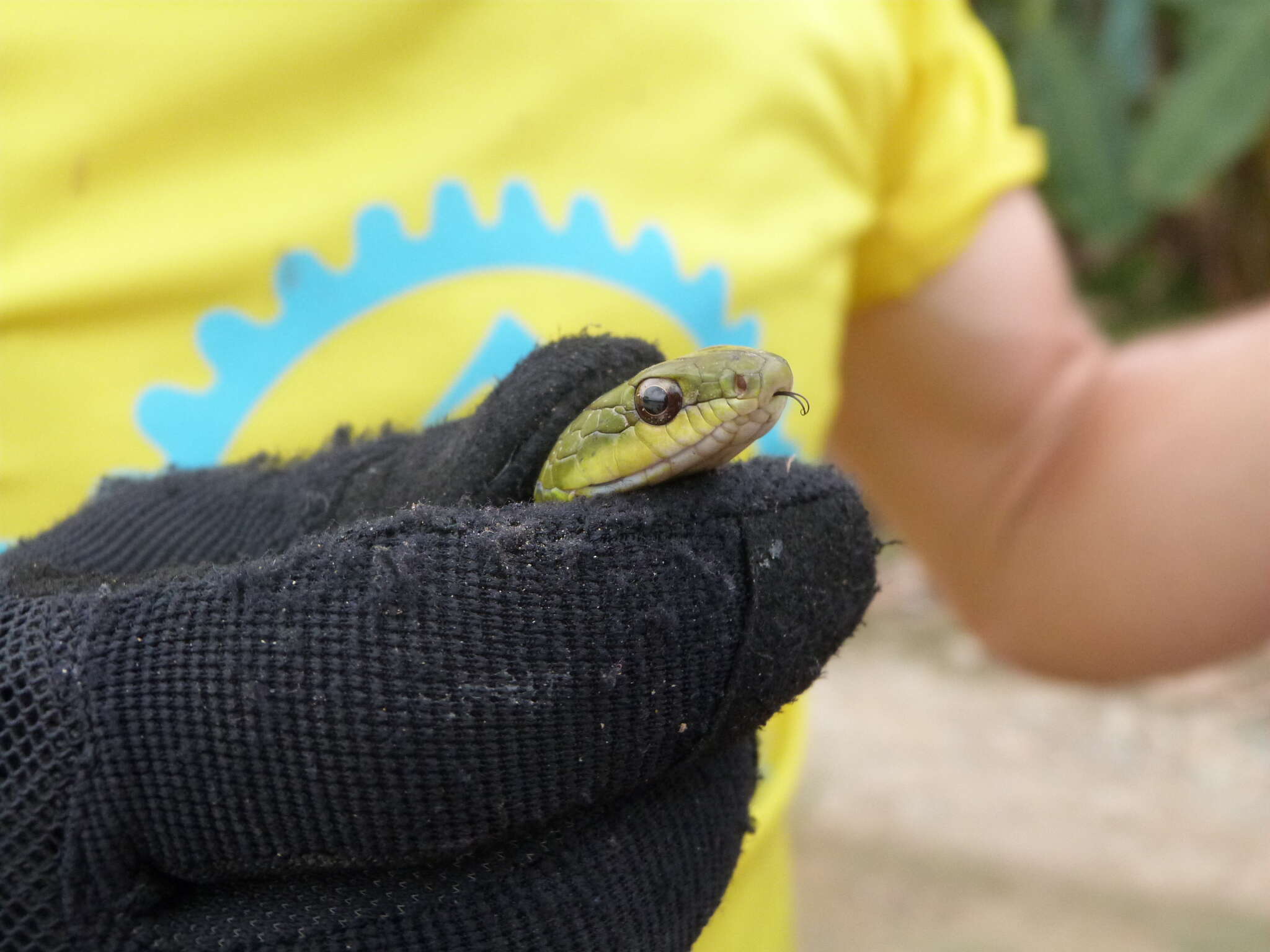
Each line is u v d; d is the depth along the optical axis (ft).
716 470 0.78
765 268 1.01
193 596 0.75
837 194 1.07
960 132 1.14
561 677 0.74
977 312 1.15
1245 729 2.80
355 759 0.74
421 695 0.74
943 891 2.28
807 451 1.05
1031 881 2.29
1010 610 1.26
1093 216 3.07
